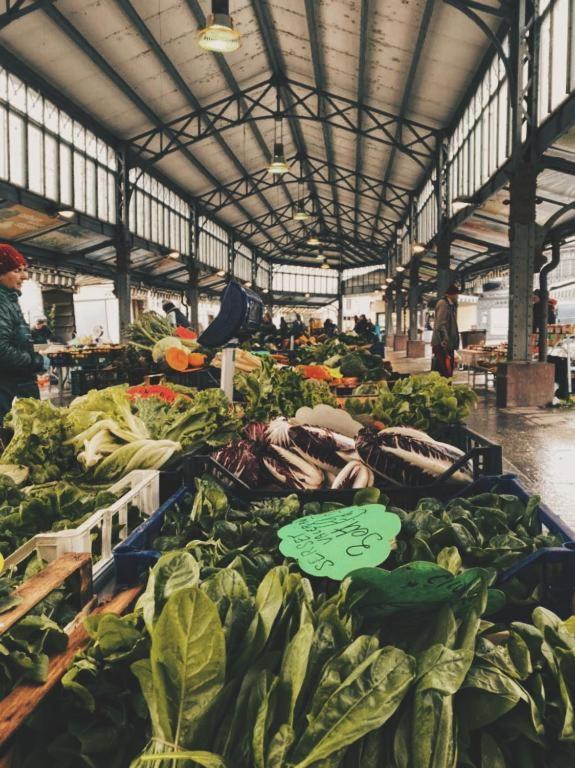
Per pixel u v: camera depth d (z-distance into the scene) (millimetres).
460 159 15281
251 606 923
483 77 12508
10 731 814
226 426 2621
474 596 960
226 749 759
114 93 15516
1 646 910
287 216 37125
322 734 728
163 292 29891
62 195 15406
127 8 11984
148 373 5734
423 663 839
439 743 750
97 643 933
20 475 2082
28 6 10695
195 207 27016
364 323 18578
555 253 10047
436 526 1415
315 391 3693
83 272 20672
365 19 11828
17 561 1308
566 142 8430
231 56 15555
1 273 3520
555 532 1481
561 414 8258
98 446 2135
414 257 24766
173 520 1663
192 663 757
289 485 1996
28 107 13789
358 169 24266
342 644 867
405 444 2025
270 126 21859
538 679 894
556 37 8188
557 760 842
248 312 4105
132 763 757
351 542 1237
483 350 12398
